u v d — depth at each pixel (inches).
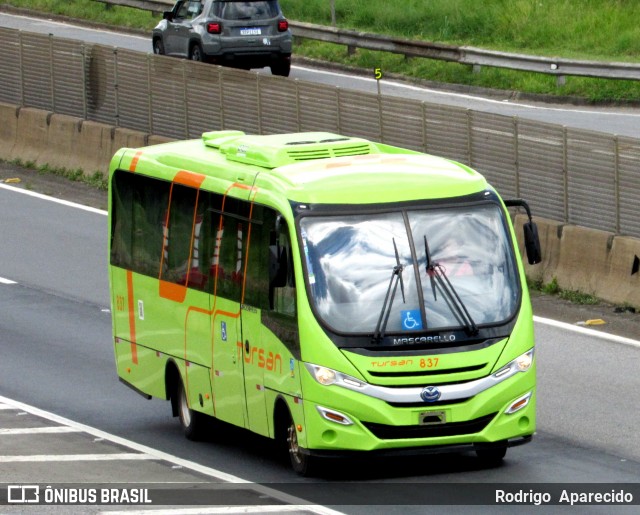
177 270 1466.5
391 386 1214.9
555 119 3193.9
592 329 1867.6
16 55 3230.8
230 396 1365.7
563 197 2094.0
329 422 1214.9
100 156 2979.8
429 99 3521.2
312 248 1250.0
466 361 1226.6
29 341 1897.1
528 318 1261.1
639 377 1633.9
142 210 1550.2
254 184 1339.8
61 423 1530.5
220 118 2775.6
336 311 1229.7
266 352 1289.4
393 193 1279.5
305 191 1273.4
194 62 2810.0
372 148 1425.9
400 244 1258.6
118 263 1608.0
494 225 1288.1
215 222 1392.7
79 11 4830.2
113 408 1604.3
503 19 4124.0
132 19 4640.8
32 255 2389.3
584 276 2023.9
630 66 3366.1
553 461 1311.5
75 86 3085.6
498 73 3624.5
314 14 4537.4
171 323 1481.3
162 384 1510.8
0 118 3233.3
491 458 1307.8
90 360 1809.8
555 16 4067.4
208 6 3649.1
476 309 1246.9
